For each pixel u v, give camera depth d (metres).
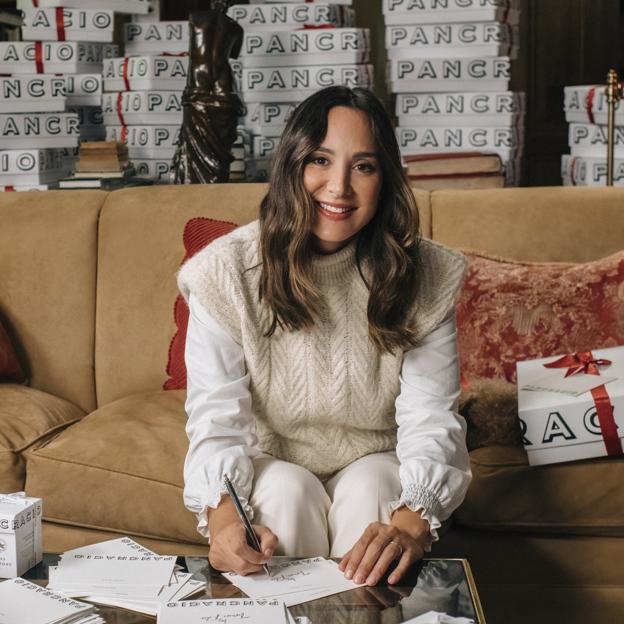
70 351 2.42
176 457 1.89
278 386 1.65
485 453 1.90
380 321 1.61
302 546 1.49
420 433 1.61
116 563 1.37
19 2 3.05
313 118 1.51
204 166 2.74
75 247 2.46
